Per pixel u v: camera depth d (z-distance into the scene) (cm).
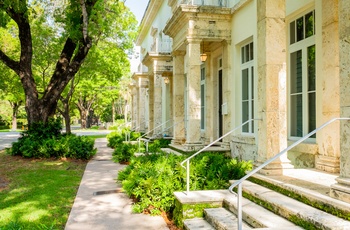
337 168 617
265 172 590
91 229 528
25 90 1412
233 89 1074
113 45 1881
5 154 1397
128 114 5903
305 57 752
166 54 1677
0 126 5284
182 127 1302
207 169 721
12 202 675
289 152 775
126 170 843
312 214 405
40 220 567
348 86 412
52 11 1436
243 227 455
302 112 768
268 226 416
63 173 995
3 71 1834
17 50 1838
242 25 1005
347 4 415
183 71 1305
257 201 518
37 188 795
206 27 1066
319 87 688
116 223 559
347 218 382
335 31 634
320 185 504
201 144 1077
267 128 607
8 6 1180
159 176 661
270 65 613
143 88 2367
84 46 1395
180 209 560
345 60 417
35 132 1377
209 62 1288
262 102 625
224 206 561
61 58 1448
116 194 754
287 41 815
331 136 638
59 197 717
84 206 657
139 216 600
